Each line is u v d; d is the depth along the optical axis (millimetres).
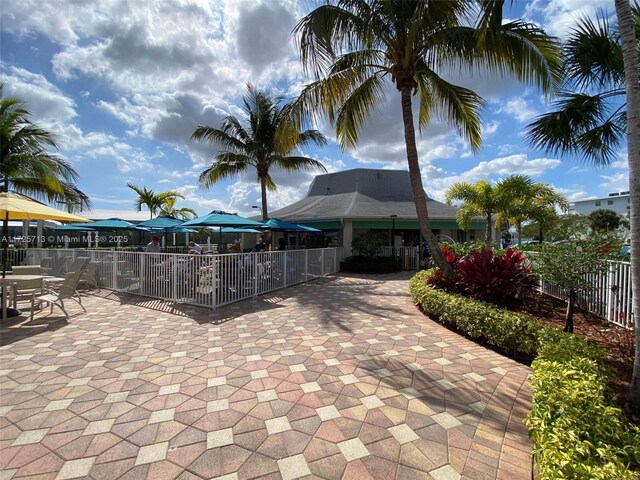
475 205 13742
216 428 2975
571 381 2676
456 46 7461
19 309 7555
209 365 4398
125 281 9758
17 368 4262
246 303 8492
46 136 13492
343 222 17719
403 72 8102
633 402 3080
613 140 6074
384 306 8195
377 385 3834
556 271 5266
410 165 8305
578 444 1839
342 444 2762
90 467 2467
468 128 9539
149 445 2729
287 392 3654
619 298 5930
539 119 6324
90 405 3352
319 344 5270
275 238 23016
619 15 3184
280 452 2658
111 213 27688
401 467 2496
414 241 20500
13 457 2566
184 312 7410
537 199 13828
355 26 7574
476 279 6750
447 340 5500
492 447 2734
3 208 5977
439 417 3174
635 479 1520
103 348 5031
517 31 6918
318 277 14195
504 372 4227
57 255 12195
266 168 17453
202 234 32750
